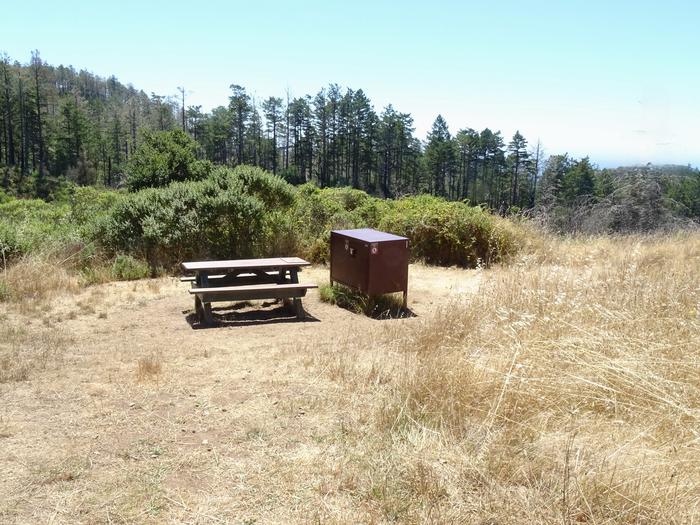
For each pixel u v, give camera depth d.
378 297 7.81
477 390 4.04
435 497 2.94
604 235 12.65
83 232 10.66
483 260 11.35
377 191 104.44
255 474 3.22
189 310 7.46
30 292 7.85
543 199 18.27
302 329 6.62
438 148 93.12
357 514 2.84
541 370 4.14
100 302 7.66
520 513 2.75
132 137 118.94
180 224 10.10
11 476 3.17
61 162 104.81
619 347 4.42
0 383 4.59
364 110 100.88
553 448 3.31
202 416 4.01
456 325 5.54
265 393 4.43
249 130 109.38
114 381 4.70
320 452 3.46
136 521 2.78
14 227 10.31
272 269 9.00
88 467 3.29
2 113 105.31
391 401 4.06
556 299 5.52
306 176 109.81
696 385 4.05
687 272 7.41
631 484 2.88
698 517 2.69
